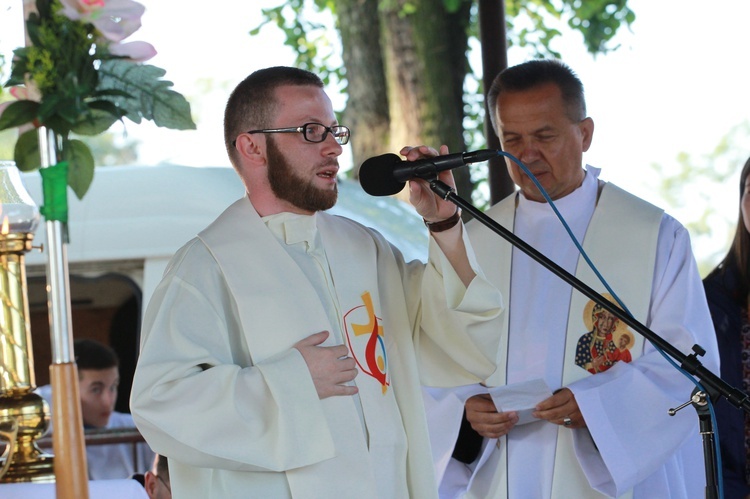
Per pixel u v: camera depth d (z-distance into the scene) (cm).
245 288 358
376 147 1203
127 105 347
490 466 457
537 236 475
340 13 1213
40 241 892
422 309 384
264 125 363
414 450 369
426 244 866
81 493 319
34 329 1059
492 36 571
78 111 332
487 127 569
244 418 333
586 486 443
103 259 844
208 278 359
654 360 445
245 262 362
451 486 462
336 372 343
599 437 428
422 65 1157
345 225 389
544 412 434
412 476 367
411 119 1156
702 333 448
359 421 354
